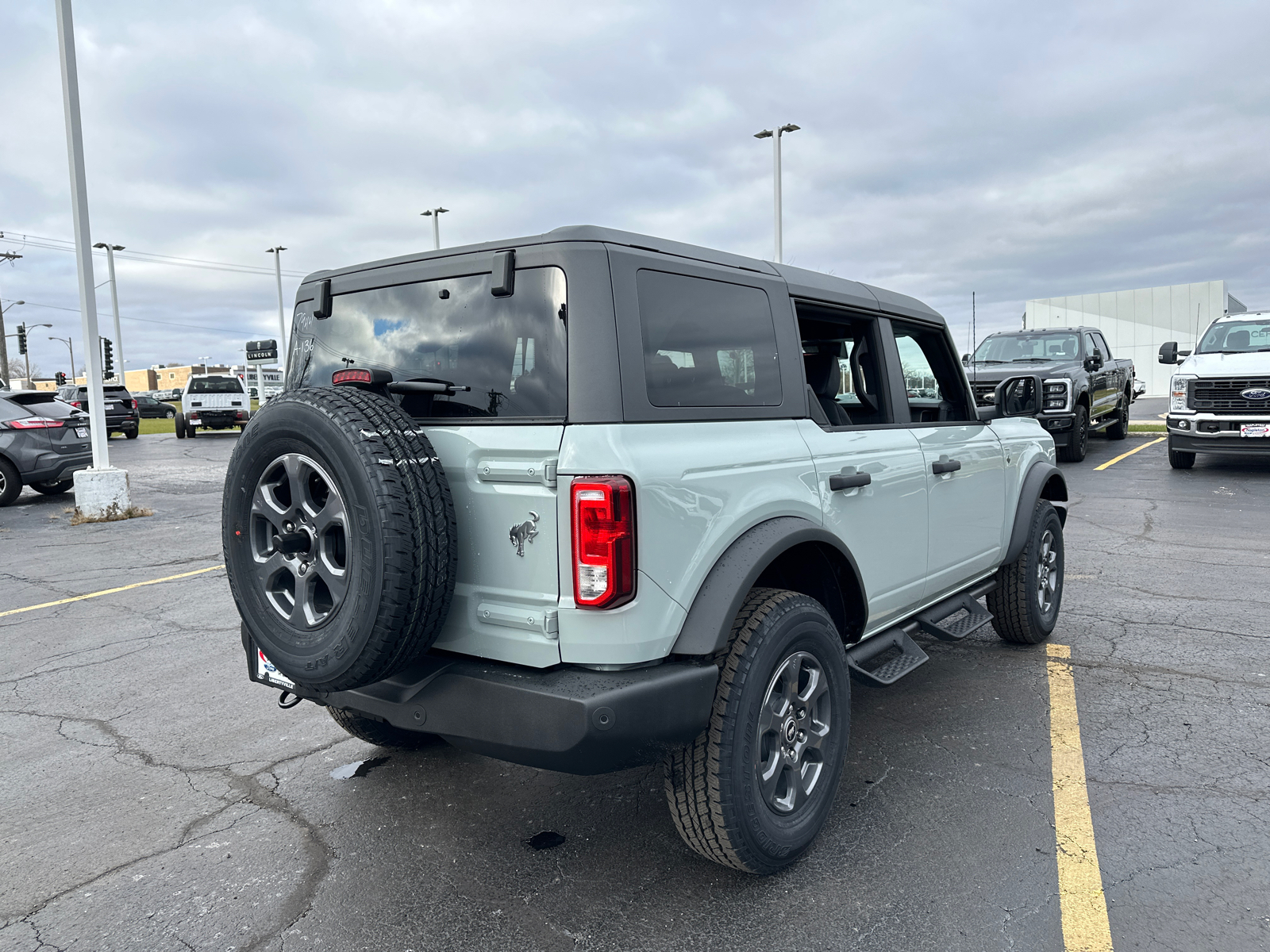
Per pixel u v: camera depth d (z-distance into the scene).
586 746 2.25
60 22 10.75
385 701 2.58
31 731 4.09
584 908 2.59
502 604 2.44
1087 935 2.38
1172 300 53.34
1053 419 13.62
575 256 2.43
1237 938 2.36
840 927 2.46
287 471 2.46
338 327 3.05
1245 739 3.67
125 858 2.94
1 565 8.41
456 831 3.09
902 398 3.80
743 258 3.01
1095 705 4.09
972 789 3.28
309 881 2.78
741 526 2.64
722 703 2.51
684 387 2.60
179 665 5.08
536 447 2.35
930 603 4.00
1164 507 9.87
